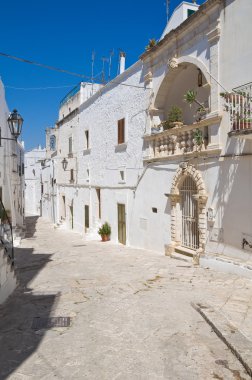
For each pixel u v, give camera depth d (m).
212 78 10.46
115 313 6.68
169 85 13.70
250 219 8.97
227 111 9.33
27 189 51.59
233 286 8.19
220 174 10.10
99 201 21.27
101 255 13.55
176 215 12.77
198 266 10.68
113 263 11.77
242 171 9.23
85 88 24.78
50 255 13.94
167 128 13.36
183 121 13.59
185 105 13.52
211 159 10.48
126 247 16.05
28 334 5.84
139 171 15.56
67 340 5.55
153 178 14.34
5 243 8.48
